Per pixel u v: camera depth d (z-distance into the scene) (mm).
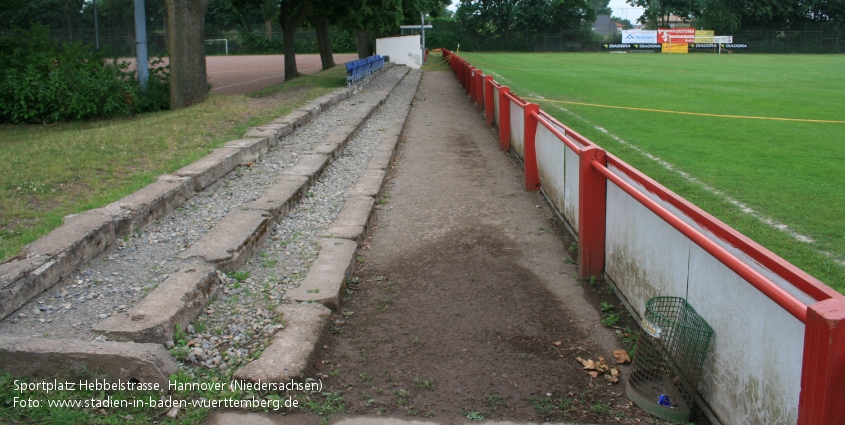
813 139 11844
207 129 11141
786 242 6078
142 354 3658
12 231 5332
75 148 9148
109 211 5941
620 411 3615
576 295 5281
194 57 16953
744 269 2916
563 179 7020
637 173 4633
